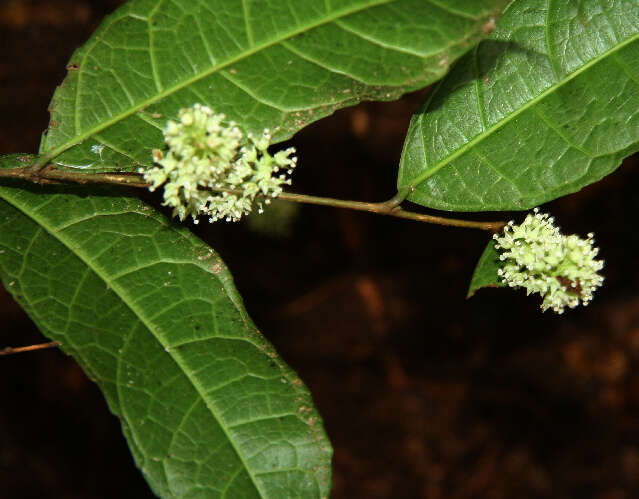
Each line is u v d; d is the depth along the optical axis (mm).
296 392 339
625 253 776
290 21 327
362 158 795
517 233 347
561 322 813
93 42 330
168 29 330
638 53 339
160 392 337
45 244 337
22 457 658
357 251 830
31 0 758
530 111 341
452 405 784
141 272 338
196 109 331
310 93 332
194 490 336
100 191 338
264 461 338
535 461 749
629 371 778
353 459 743
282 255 819
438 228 829
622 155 339
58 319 337
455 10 321
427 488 733
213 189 338
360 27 325
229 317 339
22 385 678
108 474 678
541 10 340
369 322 825
